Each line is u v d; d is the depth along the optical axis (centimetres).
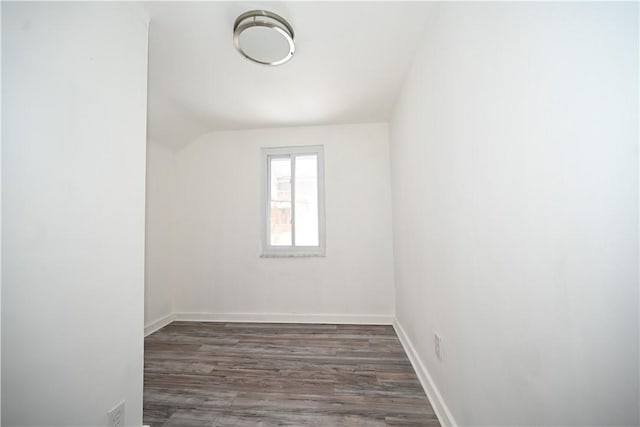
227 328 284
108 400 110
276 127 314
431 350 159
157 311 288
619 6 51
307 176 324
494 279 90
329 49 175
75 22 101
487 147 93
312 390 169
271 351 226
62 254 94
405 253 228
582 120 57
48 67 92
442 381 141
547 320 67
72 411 96
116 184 117
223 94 235
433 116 148
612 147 52
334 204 305
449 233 128
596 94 55
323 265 303
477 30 99
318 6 139
